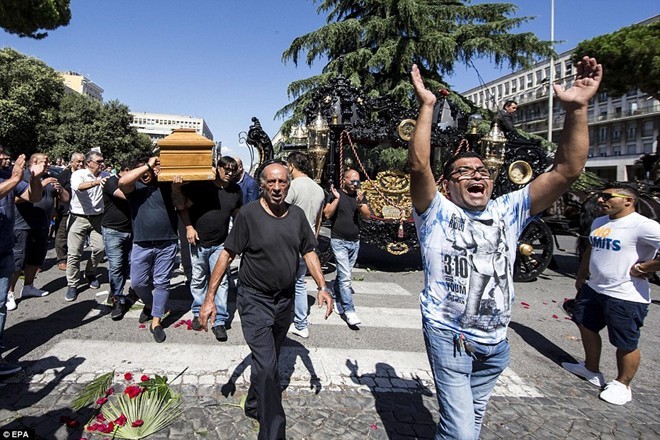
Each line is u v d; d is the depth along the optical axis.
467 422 2.02
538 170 7.62
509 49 17.12
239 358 3.85
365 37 16.84
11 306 4.97
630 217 3.51
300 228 2.89
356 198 5.03
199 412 2.96
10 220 3.43
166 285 4.33
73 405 2.84
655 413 3.35
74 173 5.48
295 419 2.97
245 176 6.54
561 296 6.96
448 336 2.11
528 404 3.39
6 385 3.21
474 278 2.08
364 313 5.44
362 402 3.25
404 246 7.74
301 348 4.21
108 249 4.71
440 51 15.98
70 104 37.75
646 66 15.30
